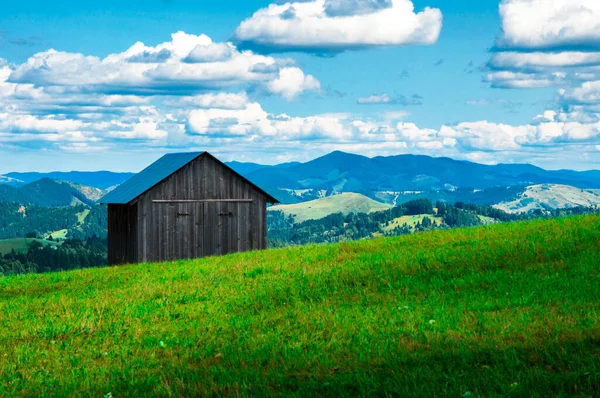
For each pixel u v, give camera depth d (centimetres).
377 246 2928
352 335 1353
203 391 1036
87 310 1931
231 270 2636
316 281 2161
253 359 1238
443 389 927
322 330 1443
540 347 1104
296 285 2122
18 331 1700
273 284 2180
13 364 1348
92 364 1326
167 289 2275
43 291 2520
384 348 1215
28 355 1429
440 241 2794
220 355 1296
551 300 1531
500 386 917
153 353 1371
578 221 2809
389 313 1570
